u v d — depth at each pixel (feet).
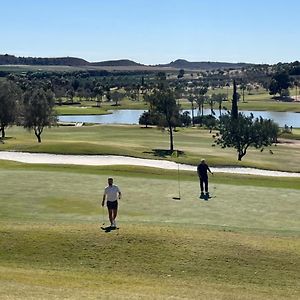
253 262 66.80
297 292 59.31
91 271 63.82
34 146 228.22
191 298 54.70
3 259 66.28
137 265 65.51
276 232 79.66
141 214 90.33
